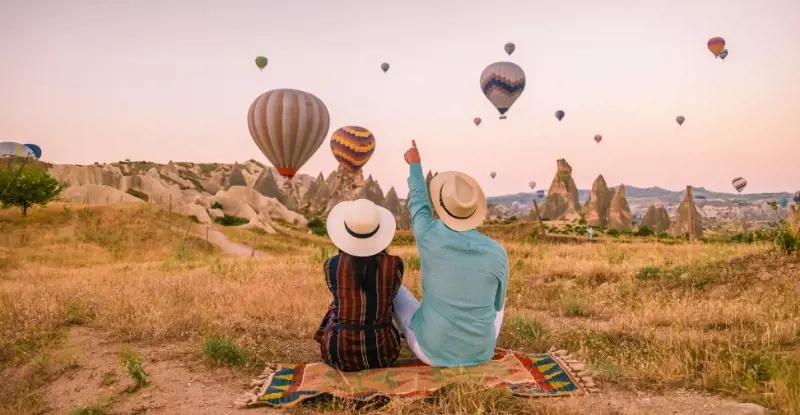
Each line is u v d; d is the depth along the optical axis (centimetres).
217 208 15588
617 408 500
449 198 561
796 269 1041
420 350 586
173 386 582
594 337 717
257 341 737
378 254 572
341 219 579
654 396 531
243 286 1123
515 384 542
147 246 5175
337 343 570
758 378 553
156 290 1074
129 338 760
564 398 524
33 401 565
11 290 1115
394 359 590
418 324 591
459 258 560
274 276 1329
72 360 664
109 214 5675
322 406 514
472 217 570
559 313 941
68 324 852
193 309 886
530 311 906
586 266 1357
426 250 569
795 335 681
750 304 882
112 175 16612
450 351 576
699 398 521
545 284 1212
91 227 5359
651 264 1405
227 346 656
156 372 625
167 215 6191
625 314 877
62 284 1240
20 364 671
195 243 5597
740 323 768
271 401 523
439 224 574
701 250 1844
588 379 558
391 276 570
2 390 605
